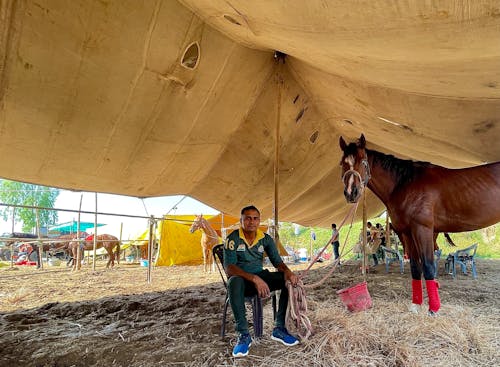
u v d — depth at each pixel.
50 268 11.90
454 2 1.37
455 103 3.30
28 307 4.61
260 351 2.42
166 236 13.08
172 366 2.22
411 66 2.41
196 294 5.05
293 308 2.54
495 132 3.66
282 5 1.89
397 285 5.43
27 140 3.70
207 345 2.55
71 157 4.13
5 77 3.04
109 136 4.05
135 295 5.15
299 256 17.19
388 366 2.20
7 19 2.67
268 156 6.02
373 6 1.55
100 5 2.86
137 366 2.24
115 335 2.88
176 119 4.31
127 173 4.81
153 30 3.20
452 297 4.27
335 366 2.17
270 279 2.67
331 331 2.59
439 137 4.26
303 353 2.36
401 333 2.67
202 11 3.08
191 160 5.23
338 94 4.54
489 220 3.46
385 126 4.74
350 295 3.30
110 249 11.79
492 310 3.44
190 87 3.99
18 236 16.73
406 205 3.44
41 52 2.98
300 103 5.51
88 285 6.81
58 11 2.78
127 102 3.75
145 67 3.48
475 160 4.75
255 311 2.67
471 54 1.93
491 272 7.81
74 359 2.39
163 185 5.56
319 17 1.86
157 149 4.61
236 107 4.85
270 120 5.41
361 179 3.40
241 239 2.67
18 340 2.79
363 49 2.20
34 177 4.34
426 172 3.54
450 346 2.46
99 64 3.27
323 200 8.88
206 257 10.09
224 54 3.89
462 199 3.40
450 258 7.34
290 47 2.95
